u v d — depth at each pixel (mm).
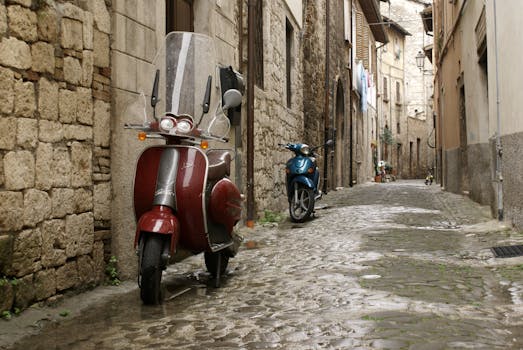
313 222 9273
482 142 11523
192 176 4199
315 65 15797
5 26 3504
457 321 3426
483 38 10266
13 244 3504
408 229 8039
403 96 43438
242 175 8656
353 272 5043
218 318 3643
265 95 9781
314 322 3469
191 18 7109
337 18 19703
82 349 3068
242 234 7773
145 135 4188
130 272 4910
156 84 4488
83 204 4305
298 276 4945
